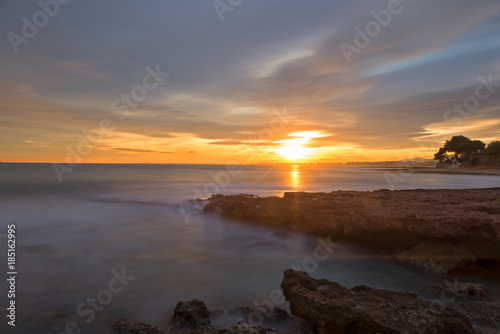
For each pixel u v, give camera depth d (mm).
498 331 5328
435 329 4816
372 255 10781
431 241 9812
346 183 50312
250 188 39000
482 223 8719
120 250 11508
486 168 112375
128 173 90562
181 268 9664
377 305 5398
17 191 32875
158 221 16531
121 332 5578
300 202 14586
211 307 7000
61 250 11438
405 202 12938
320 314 5352
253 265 10000
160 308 6973
